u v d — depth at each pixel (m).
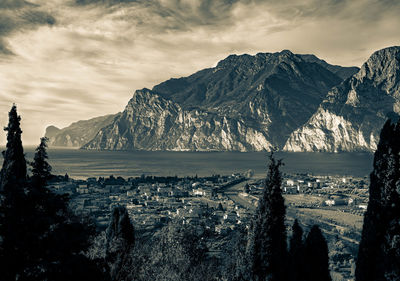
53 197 15.71
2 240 13.98
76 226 16.20
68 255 15.40
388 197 16.98
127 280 28.94
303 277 25.81
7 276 13.94
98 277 15.86
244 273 20.09
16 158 22.31
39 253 14.75
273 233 19.47
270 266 19.25
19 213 14.31
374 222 17.39
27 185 15.14
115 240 32.25
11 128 22.62
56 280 14.48
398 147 17.17
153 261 38.72
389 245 16.66
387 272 16.52
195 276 39.31
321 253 25.78
